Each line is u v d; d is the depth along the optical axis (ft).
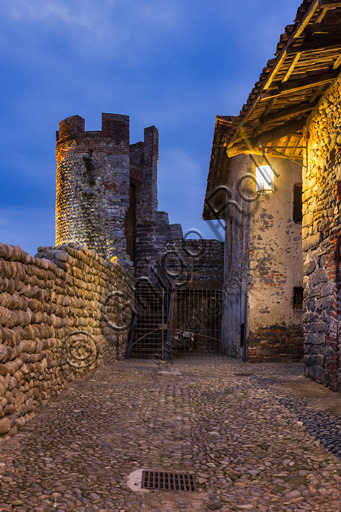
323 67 19.42
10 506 8.54
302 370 28.78
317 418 15.67
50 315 18.79
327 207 21.16
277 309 34.55
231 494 9.90
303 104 22.95
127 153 61.26
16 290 14.58
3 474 10.07
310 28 16.40
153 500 9.52
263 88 19.97
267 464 11.61
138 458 11.93
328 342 20.76
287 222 34.88
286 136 26.48
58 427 14.35
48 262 18.45
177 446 13.05
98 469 10.93
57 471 10.57
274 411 17.10
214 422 15.78
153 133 66.03
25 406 14.66
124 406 17.88
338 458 11.76
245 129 24.40
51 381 18.39
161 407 17.98
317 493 9.82
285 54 17.44
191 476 10.87
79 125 62.13
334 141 20.33
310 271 23.45
